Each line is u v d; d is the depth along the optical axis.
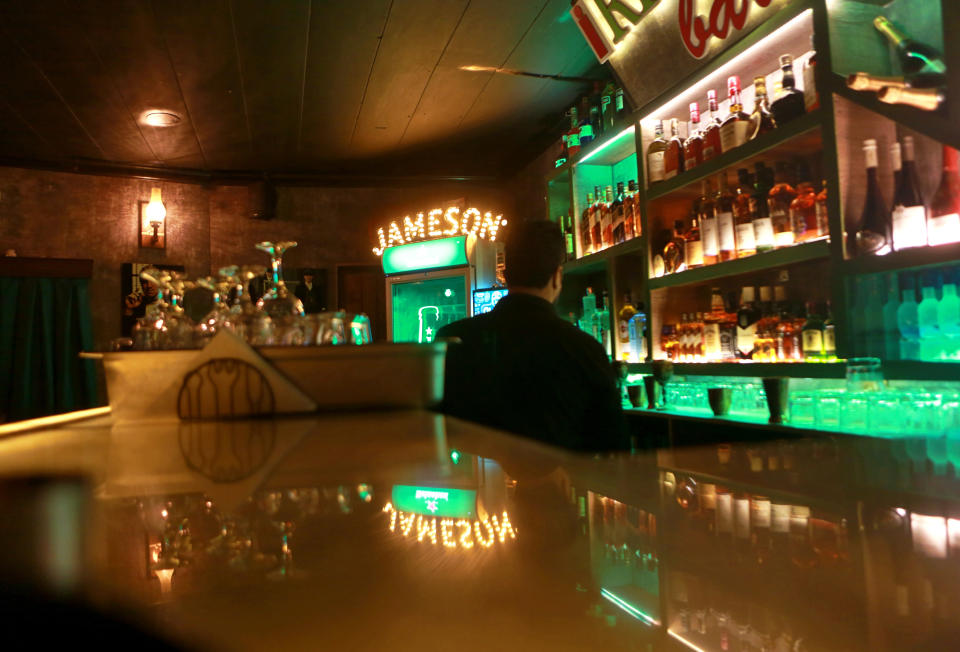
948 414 1.57
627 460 0.35
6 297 5.45
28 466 0.37
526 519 0.19
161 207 6.07
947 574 0.12
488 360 1.54
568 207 4.26
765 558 0.14
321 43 3.76
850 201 1.96
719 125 2.70
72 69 3.96
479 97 4.60
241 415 0.78
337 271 6.52
